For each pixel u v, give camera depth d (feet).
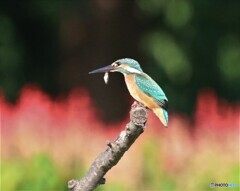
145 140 34.63
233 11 67.00
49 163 32.12
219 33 67.82
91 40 66.13
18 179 31.09
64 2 65.92
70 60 66.95
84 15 65.82
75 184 13.35
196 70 67.97
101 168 13.28
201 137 35.32
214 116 35.63
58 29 69.36
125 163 33.78
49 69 70.64
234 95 69.10
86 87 66.33
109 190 32.99
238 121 35.29
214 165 33.32
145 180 33.88
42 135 34.40
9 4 68.64
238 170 32.71
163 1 65.00
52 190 31.78
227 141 34.78
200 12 66.80
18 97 67.92
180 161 34.42
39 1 67.15
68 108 38.19
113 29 66.03
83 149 34.19
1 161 32.14
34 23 70.08
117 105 66.08
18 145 33.63
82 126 35.60
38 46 70.74
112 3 65.36
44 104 35.68
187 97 67.26
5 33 68.44
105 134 37.17
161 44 66.59
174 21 65.82
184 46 67.10
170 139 35.22
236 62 68.44
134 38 66.64
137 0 66.13
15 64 68.23
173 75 66.69
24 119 34.53
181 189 33.50
